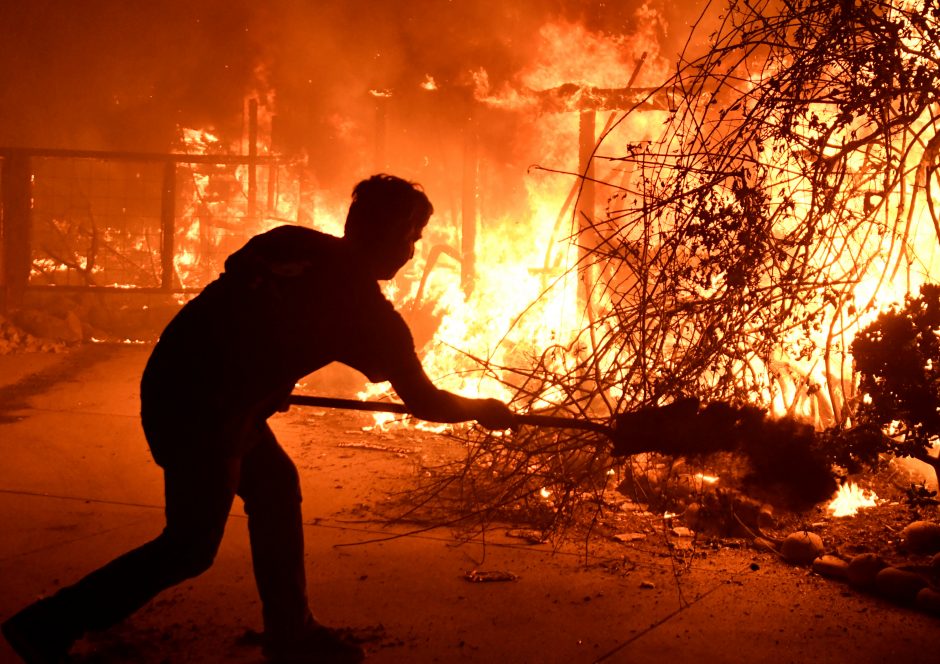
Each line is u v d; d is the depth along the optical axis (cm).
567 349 410
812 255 386
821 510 447
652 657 299
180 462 260
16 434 605
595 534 420
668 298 403
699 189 367
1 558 384
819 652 304
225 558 389
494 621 328
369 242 284
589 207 687
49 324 984
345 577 369
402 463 546
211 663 295
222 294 269
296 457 563
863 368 371
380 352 271
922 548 391
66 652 261
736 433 314
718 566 384
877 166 404
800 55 381
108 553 391
